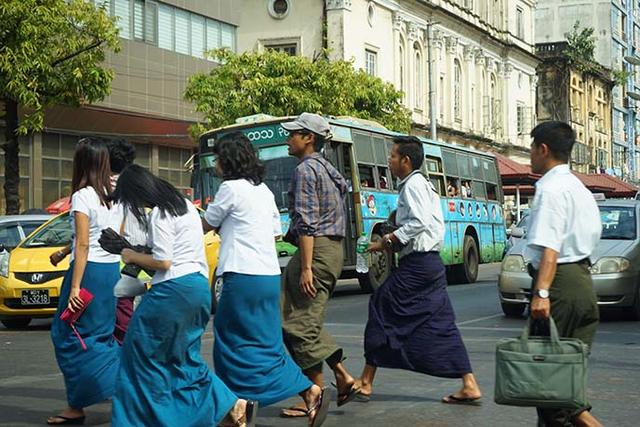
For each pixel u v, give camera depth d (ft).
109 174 26.78
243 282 24.43
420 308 28.40
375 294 29.01
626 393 31.12
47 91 79.82
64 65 79.77
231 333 24.67
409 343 28.53
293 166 67.00
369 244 28.58
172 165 127.54
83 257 25.98
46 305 50.80
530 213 21.35
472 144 205.67
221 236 24.98
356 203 71.97
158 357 22.09
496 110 218.18
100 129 113.60
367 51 161.68
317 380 26.94
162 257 22.03
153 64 120.88
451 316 28.66
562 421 20.67
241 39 157.89
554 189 20.70
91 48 80.79
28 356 41.24
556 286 20.86
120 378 22.21
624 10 326.85
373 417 27.25
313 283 26.89
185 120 126.11
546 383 19.72
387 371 35.83
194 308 22.22
